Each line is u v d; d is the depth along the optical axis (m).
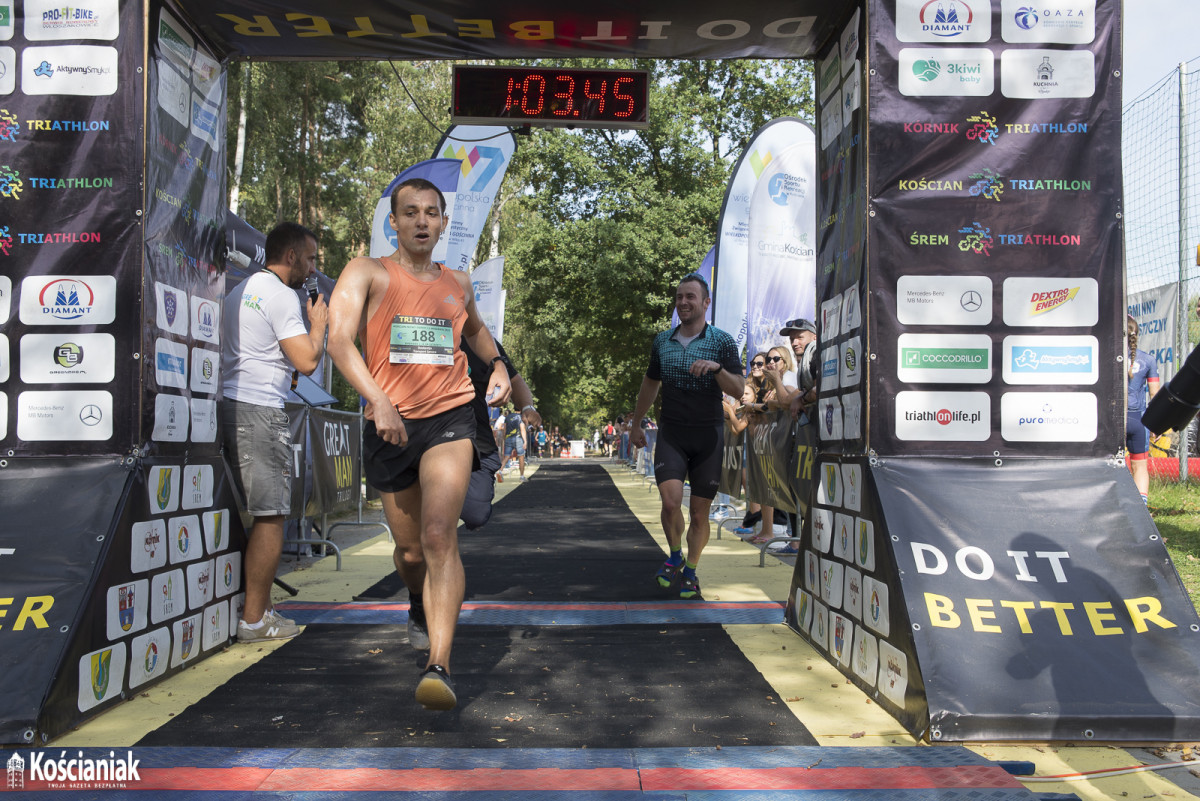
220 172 4.21
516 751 2.58
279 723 2.86
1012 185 3.41
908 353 3.38
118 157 3.34
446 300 3.11
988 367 3.37
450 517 2.86
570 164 25.09
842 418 3.72
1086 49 3.43
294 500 6.12
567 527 9.49
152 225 3.42
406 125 26.75
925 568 3.00
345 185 28.14
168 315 3.54
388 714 2.95
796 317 8.34
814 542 4.05
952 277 3.39
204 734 2.75
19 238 3.32
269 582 4.12
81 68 3.37
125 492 3.17
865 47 3.47
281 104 23.88
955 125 3.42
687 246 23.58
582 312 26.48
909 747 2.62
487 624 4.42
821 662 3.71
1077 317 3.38
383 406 2.78
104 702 2.97
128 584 3.14
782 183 8.32
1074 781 2.40
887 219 3.41
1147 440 7.36
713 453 5.14
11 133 3.34
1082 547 3.07
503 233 31.55
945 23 3.43
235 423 4.06
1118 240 3.40
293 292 4.15
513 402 4.77
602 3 3.90
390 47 4.35
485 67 5.29
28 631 2.80
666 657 3.76
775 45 4.27
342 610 4.80
